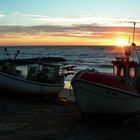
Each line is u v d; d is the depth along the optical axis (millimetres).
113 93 11578
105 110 11938
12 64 18375
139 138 10617
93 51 125562
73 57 82375
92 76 11719
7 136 10273
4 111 14008
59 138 10297
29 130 11070
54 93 18281
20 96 17516
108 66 52125
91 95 11727
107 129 11633
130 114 12273
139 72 12961
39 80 17750
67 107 15438
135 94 11820
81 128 11617
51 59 53469
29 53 110812
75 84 11953
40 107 15250
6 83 16938
